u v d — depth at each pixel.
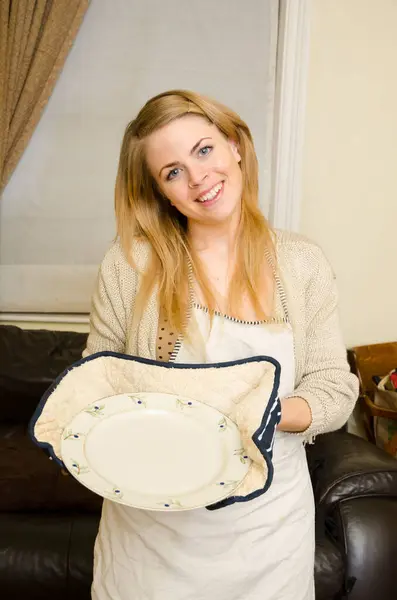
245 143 1.08
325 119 2.27
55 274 2.40
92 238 2.37
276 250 1.10
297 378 1.11
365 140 2.29
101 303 1.15
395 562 1.53
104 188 2.32
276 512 1.06
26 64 2.12
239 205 1.09
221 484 0.81
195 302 1.08
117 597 1.11
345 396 1.08
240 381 1.00
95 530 1.59
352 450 1.81
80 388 1.00
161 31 2.19
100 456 0.86
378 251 2.41
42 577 1.52
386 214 2.38
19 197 2.32
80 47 2.19
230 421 0.94
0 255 2.39
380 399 2.16
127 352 1.15
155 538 1.06
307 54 2.16
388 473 1.67
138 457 0.87
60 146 2.28
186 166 1.00
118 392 1.04
